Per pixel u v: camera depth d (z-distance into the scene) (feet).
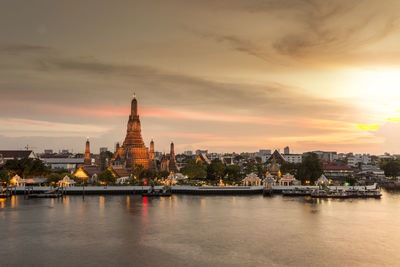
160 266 290.15
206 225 424.46
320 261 301.22
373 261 301.63
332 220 454.40
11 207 550.77
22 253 321.52
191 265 291.58
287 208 547.08
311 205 579.07
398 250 329.72
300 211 519.60
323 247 338.34
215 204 586.45
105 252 323.78
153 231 396.16
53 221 445.37
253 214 493.77
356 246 341.62
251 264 293.84
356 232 393.09
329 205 580.30
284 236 375.66
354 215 488.44
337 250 329.72
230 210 525.75
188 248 334.85
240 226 419.95
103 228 409.69
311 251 326.65
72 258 308.60
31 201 619.67
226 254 317.83
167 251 326.65
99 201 619.67
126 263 296.71
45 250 329.72
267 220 453.17
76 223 435.12
